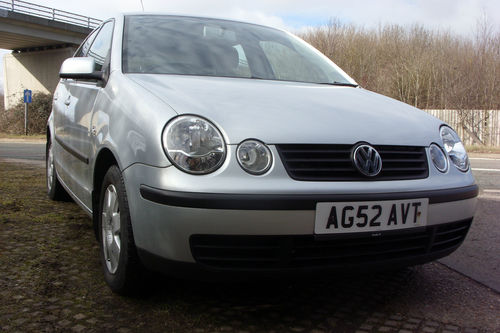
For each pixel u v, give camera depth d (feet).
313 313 7.64
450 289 8.87
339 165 6.96
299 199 6.48
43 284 8.33
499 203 17.42
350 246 6.95
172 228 6.45
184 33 10.52
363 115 7.98
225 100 7.49
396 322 7.41
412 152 7.66
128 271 7.43
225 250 6.57
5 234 11.16
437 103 79.92
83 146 9.98
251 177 6.51
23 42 115.55
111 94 8.59
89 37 13.92
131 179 7.05
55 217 12.91
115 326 6.94
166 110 6.99
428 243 7.57
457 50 85.66
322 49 104.78
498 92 70.44
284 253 6.59
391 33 104.37
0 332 6.61
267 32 12.01
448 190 7.63
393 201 7.02
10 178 19.58
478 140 66.69
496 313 7.86
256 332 6.93
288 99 8.09
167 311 7.50
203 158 6.49
